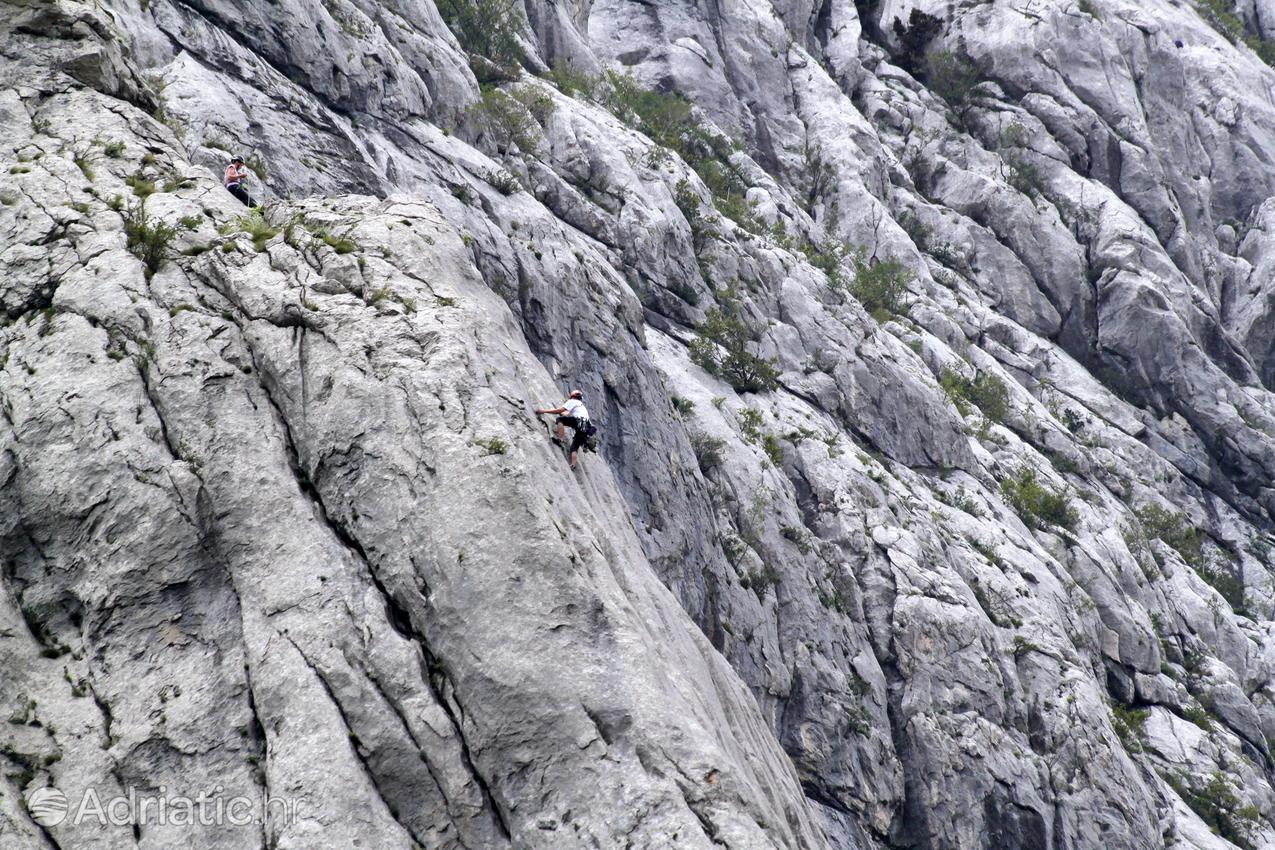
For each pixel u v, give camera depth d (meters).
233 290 14.63
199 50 28.38
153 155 17.12
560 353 32.88
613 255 43.47
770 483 39.25
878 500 43.22
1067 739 39.44
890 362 52.31
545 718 11.46
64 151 16.72
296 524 12.73
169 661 11.94
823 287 53.78
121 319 14.08
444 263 15.88
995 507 51.62
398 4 40.97
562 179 44.50
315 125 30.03
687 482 34.44
